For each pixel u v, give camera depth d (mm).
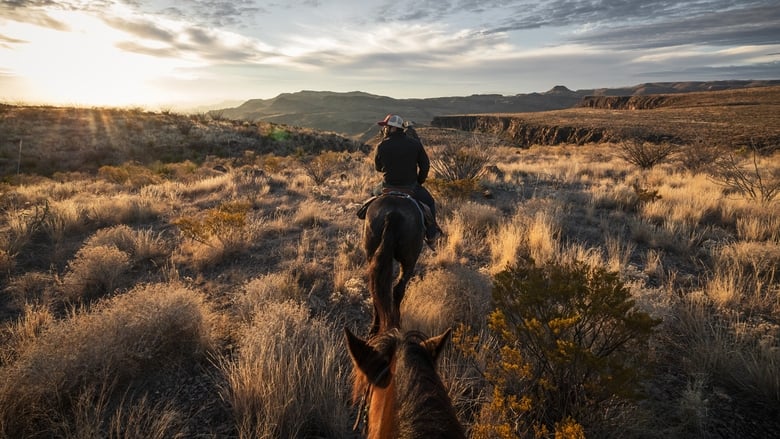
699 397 3398
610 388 2861
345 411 3590
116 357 4078
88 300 6059
